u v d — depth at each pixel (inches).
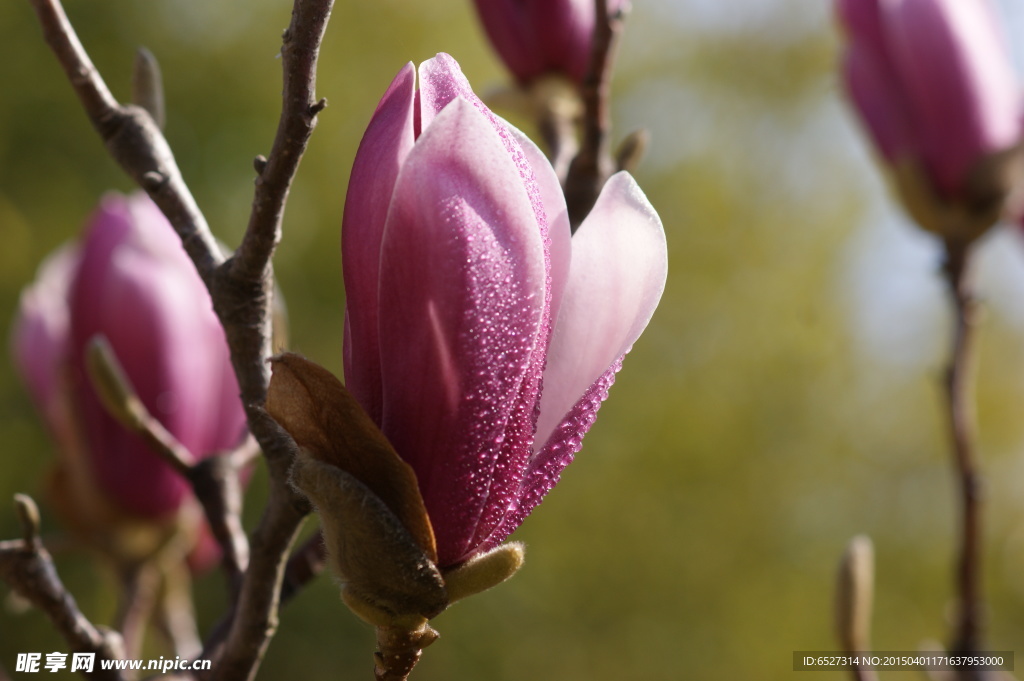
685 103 156.6
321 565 22.1
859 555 22.6
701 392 139.3
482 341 17.5
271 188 19.2
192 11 107.5
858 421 151.4
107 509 29.1
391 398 17.7
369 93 108.6
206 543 30.8
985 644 28.4
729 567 133.1
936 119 31.8
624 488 130.3
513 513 18.2
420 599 17.8
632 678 124.3
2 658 86.7
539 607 120.3
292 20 18.5
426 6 114.1
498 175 17.5
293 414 17.6
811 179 160.2
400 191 17.5
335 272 104.3
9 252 96.5
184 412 28.8
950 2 32.0
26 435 93.0
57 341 31.8
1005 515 153.5
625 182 18.6
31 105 100.3
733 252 148.5
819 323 149.4
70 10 102.5
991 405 160.9
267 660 96.6
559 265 18.2
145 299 28.7
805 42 161.2
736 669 129.3
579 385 18.3
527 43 27.7
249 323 19.9
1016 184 31.8
